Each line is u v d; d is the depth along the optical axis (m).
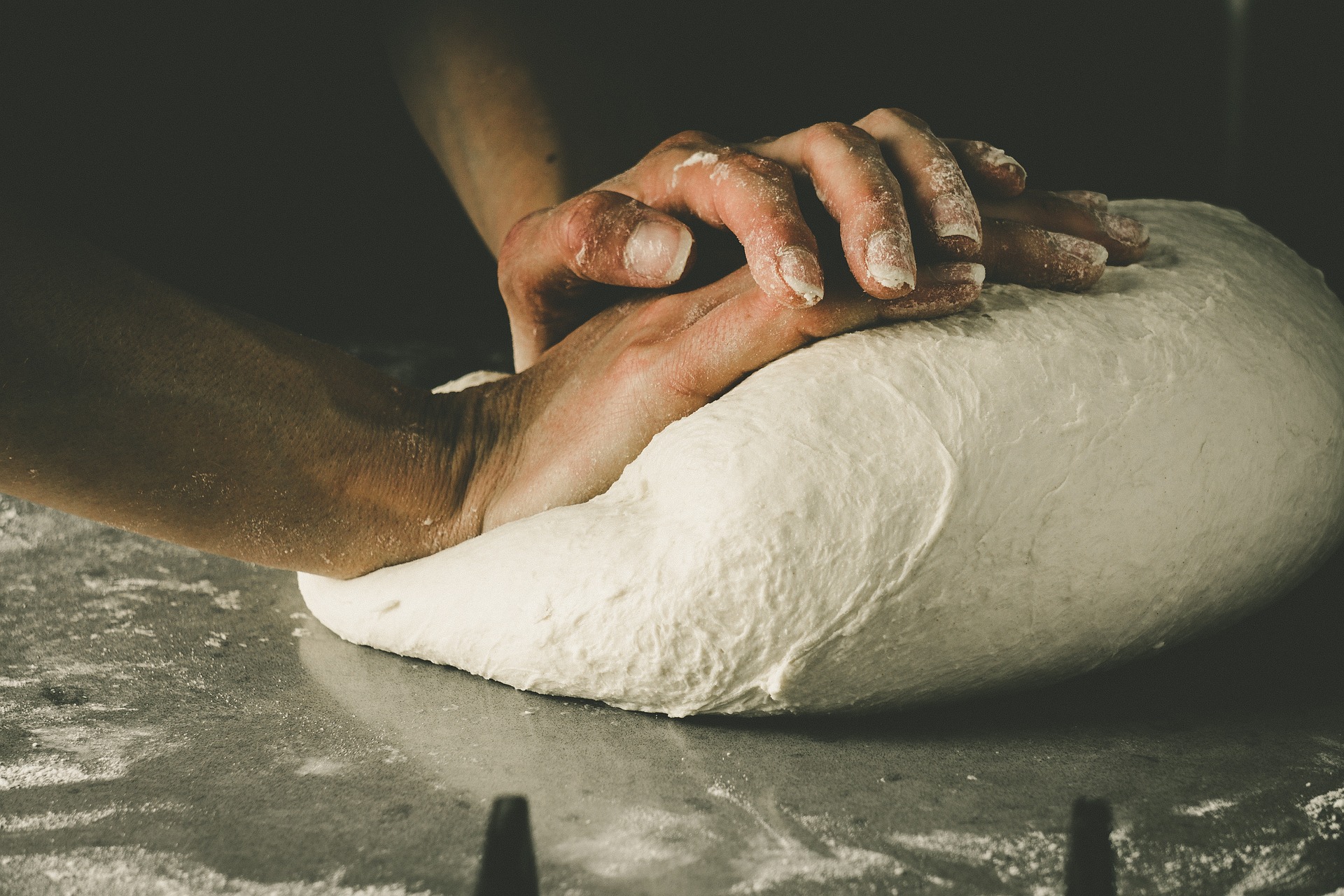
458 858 0.72
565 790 0.80
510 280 1.15
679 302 1.02
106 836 0.75
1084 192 1.06
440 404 1.07
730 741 0.88
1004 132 3.74
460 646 0.97
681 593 0.85
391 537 1.03
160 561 1.35
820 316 0.90
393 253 3.68
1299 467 0.97
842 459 0.85
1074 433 0.87
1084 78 3.65
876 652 0.86
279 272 3.61
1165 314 0.96
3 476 0.86
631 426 0.98
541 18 1.80
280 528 0.99
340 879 0.70
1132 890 0.68
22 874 0.72
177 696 0.98
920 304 0.90
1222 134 3.46
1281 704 0.93
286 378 0.96
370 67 3.56
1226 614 0.99
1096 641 0.92
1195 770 0.82
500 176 1.66
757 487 0.85
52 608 1.20
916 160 0.91
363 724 0.91
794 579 0.84
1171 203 1.25
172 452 0.90
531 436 1.05
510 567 0.93
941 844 0.73
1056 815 0.76
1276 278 1.09
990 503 0.85
